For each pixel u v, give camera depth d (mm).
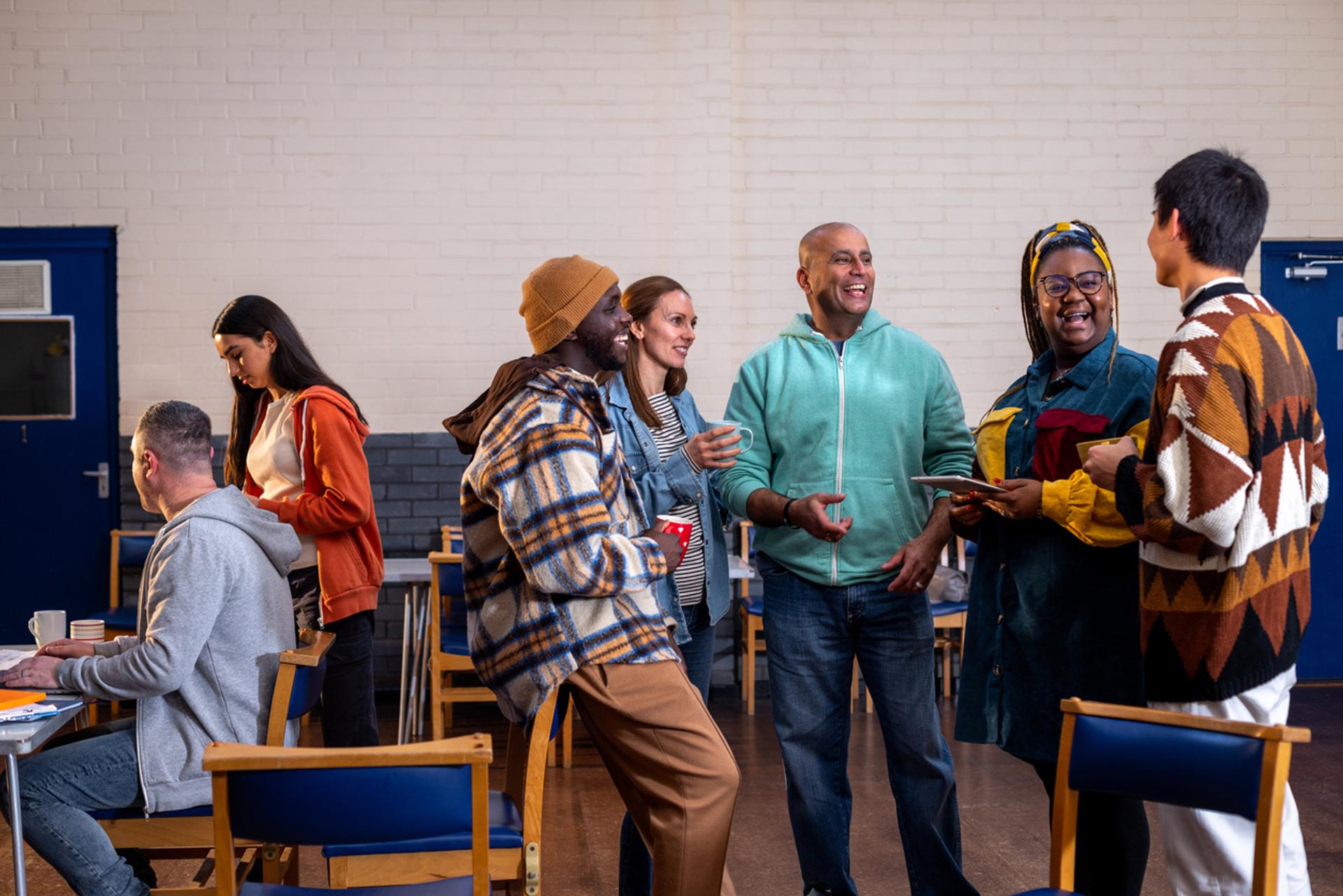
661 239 6051
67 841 2344
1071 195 6207
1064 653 2453
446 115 5973
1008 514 2441
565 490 2043
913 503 2912
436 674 4727
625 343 2314
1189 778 1799
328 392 3277
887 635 2873
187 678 2441
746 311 6145
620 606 2162
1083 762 1919
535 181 6012
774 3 6102
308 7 5898
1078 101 6180
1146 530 1998
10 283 5871
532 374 2135
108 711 5492
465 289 6008
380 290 5977
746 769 4691
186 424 2613
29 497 5914
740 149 6117
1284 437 1963
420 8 5945
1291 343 2023
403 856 2252
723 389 6066
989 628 2588
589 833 3887
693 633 2918
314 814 1705
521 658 2123
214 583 2443
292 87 5910
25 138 5828
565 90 6016
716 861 2182
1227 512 1888
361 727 3287
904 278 6184
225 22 5871
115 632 5363
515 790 2447
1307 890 1987
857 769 4629
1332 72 6227
